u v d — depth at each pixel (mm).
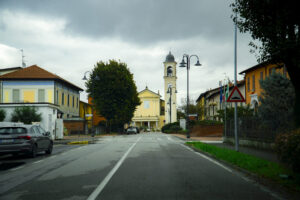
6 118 30078
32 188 7004
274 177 7691
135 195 6176
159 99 87812
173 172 9289
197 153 15734
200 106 64938
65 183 7570
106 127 53219
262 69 32875
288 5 7477
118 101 51094
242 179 8094
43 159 13500
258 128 16859
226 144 21891
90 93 51219
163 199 5844
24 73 45469
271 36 8312
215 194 6281
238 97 14219
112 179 8078
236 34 14906
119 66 52094
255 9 8406
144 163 11531
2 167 10836
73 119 45000
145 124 92375
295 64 7945
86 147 20656
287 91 17578
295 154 6762
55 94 45125
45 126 30438
